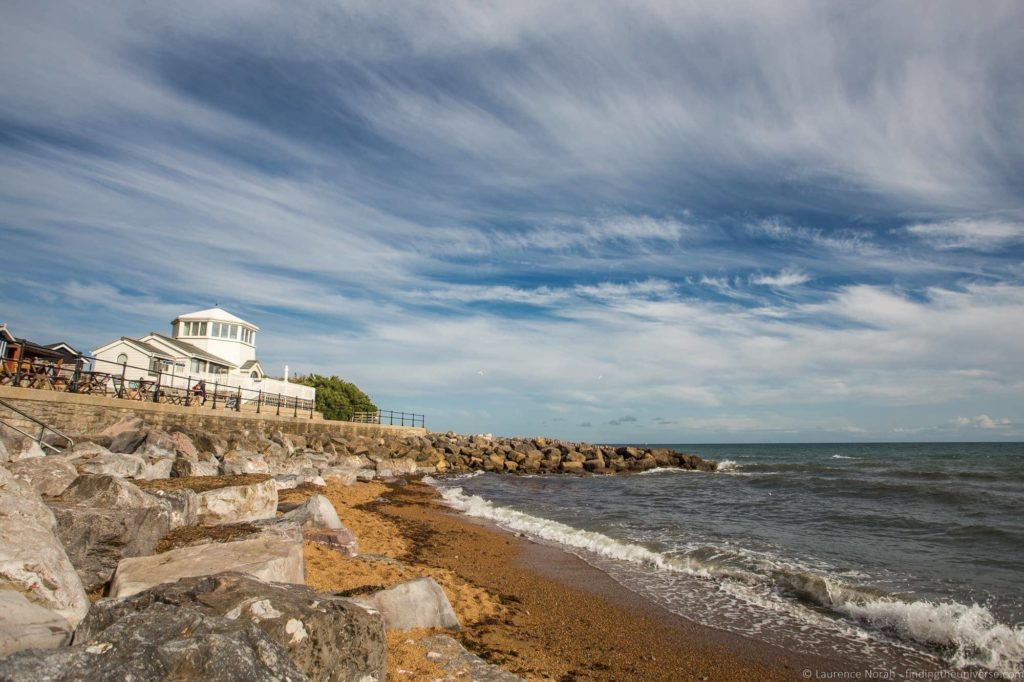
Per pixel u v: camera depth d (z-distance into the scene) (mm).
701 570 12797
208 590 4520
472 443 57562
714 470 49875
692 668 8016
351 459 34094
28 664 3275
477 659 6777
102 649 3578
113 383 27922
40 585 4836
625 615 10039
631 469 49719
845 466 52250
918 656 8539
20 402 19391
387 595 7598
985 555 14039
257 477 14680
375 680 4984
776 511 22047
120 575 5773
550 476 42812
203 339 44688
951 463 56188
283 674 3809
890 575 12172
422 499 24641
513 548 14914
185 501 9633
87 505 7148
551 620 9523
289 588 4902
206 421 28000
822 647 8844
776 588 11547
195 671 3455
